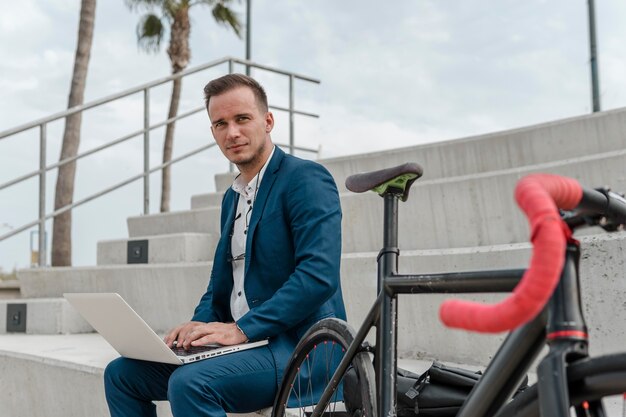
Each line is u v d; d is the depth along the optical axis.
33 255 7.41
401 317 2.64
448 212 3.05
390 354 1.40
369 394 1.49
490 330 0.69
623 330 2.09
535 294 0.66
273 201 1.91
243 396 1.75
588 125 3.51
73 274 4.04
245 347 1.78
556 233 0.66
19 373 3.01
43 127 4.47
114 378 1.93
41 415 2.89
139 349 1.80
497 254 2.49
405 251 2.96
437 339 2.53
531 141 3.70
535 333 0.93
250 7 9.66
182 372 1.70
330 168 4.39
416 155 4.08
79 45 8.23
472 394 1.03
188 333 1.87
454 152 3.95
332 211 1.86
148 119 5.02
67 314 3.83
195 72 5.31
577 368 0.88
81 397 2.66
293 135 6.02
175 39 14.74
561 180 0.79
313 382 1.80
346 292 2.86
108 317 1.77
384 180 1.43
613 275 2.12
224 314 2.09
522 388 1.46
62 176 7.62
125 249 4.14
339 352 1.86
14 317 3.94
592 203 0.84
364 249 3.29
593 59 6.88
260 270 1.91
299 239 1.84
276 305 1.77
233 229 2.06
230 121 1.95
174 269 3.57
